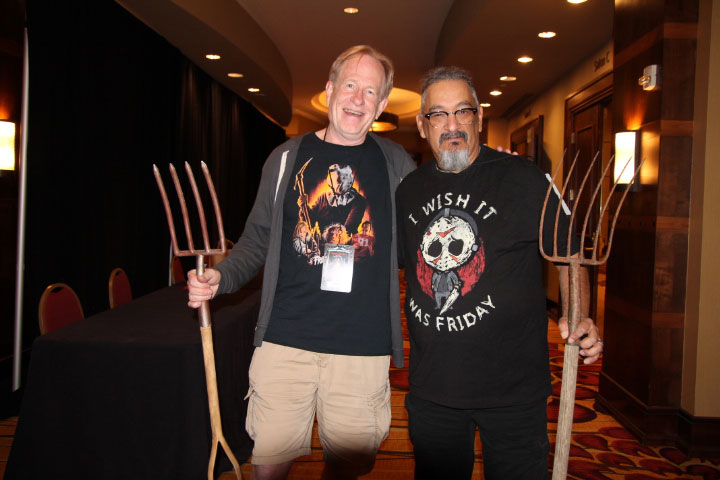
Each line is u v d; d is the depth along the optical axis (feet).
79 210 13.26
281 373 5.54
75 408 6.70
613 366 10.86
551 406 11.05
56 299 8.64
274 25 21.56
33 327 11.46
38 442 6.65
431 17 19.90
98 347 6.75
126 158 15.66
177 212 19.56
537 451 4.75
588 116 18.28
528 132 24.58
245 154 31.12
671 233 9.21
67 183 12.73
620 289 10.59
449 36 18.56
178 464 6.64
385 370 5.74
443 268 4.88
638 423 9.62
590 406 11.29
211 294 4.46
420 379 4.95
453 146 4.91
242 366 8.80
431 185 5.16
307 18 20.58
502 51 17.76
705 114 8.86
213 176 24.54
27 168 11.23
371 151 5.79
